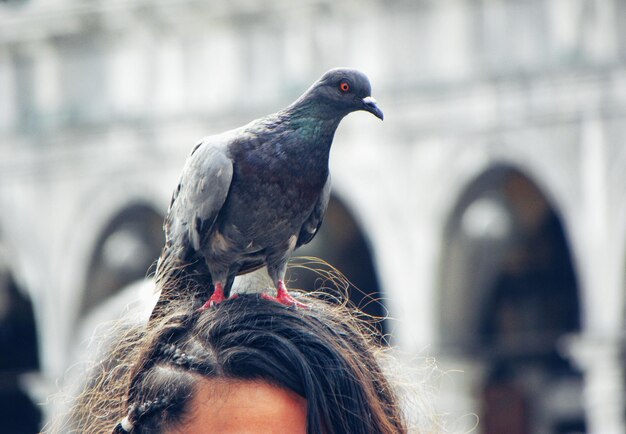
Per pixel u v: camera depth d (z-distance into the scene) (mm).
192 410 3270
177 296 4137
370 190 35625
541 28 33750
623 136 32969
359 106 4496
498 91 34219
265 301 3570
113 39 38781
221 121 37531
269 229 4488
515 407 37812
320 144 4496
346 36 35906
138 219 39344
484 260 34750
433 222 35000
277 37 36781
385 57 35469
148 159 38469
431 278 35062
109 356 3914
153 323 3875
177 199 4594
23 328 41188
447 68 34812
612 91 32938
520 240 36875
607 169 33125
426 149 35062
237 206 4414
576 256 33531
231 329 3367
